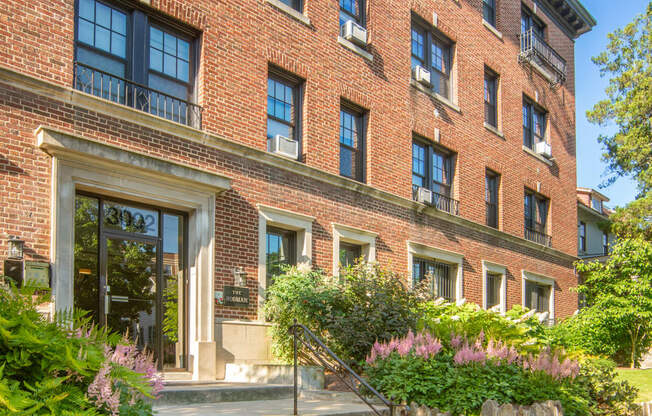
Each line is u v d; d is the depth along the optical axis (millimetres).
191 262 10961
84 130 9594
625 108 26016
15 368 4008
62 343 4246
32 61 9164
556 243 23703
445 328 11297
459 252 17906
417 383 8703
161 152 10633
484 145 19781
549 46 23859
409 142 16562
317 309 11562
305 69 13727
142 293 10367
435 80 18438
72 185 9281
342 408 8406
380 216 15219
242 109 12180
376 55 15836
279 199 12641
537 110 24047
